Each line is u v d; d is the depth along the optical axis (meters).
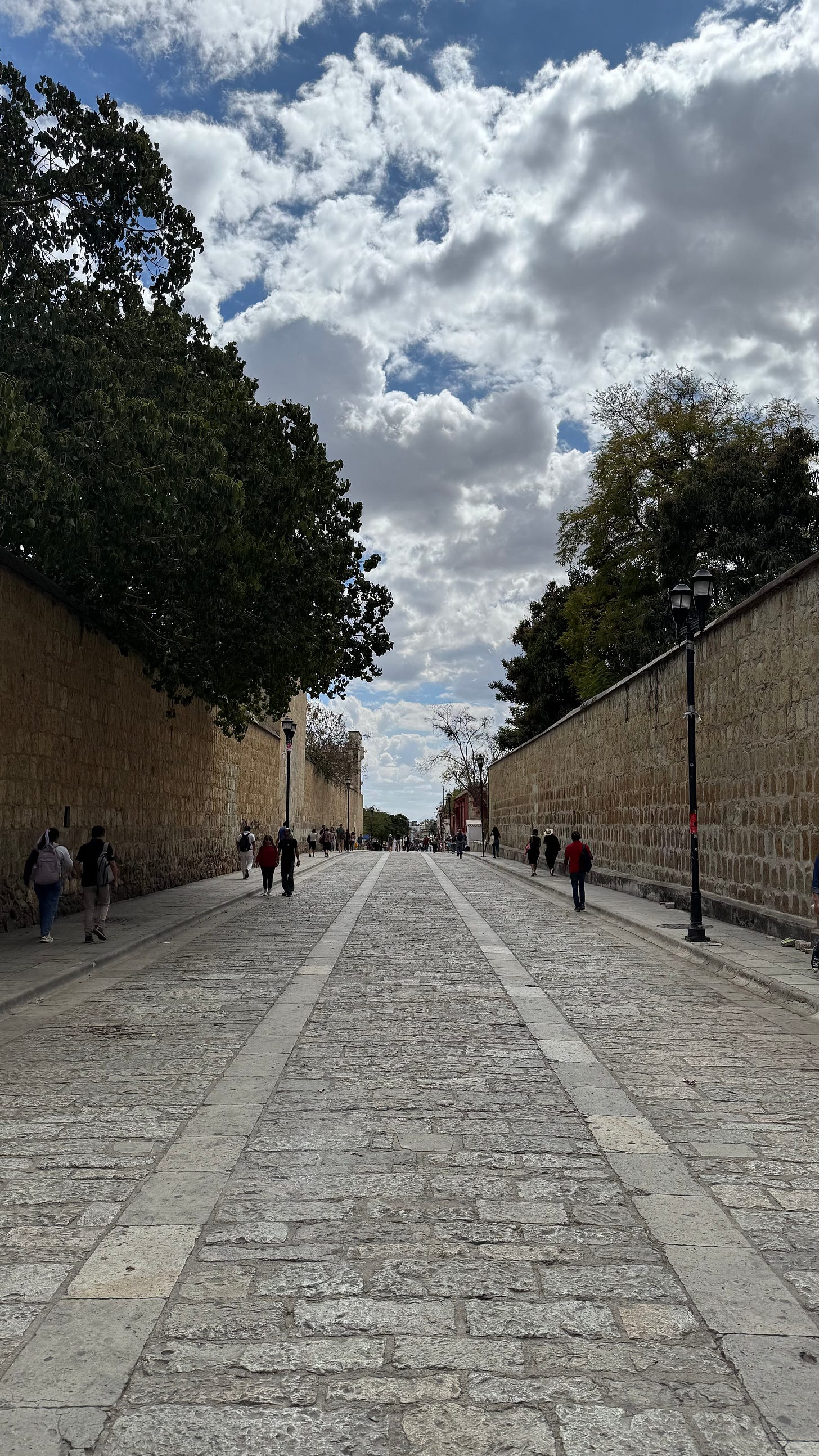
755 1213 4.69
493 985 11.16
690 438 40.00
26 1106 6.38
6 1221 4.56
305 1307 3.75
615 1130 5.89
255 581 18.38
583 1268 4.09
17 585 15.93
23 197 14.28
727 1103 6.52
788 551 30.56
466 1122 6.01
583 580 45.03
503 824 55.34
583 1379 3.28
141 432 13.66
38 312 14.01
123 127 14.53
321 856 52.38
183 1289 3.90
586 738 32.50
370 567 23.06
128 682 21.91
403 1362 3.38
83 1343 3.50
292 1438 2.98
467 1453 2.91
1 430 11.22
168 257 16.39
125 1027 8.83
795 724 15.03
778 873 15.66
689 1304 3.80
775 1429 3.03
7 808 15.54
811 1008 9.87
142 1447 2.93
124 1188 4.95
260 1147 5.54
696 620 21.52
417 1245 4.30
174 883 26.17
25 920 16.09
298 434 18.39
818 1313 3.75
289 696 24.64
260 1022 8.98
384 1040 8.25
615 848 27.98
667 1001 10.37
